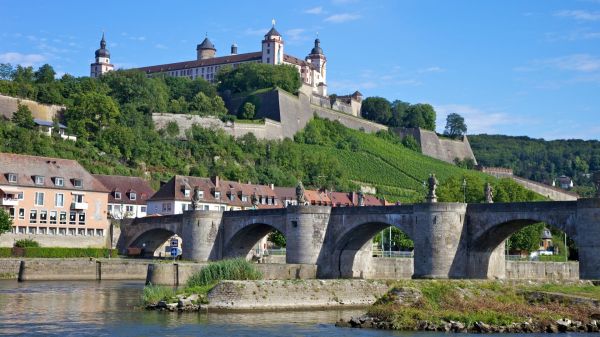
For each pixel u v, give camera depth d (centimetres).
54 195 14638
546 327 6544
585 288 7962
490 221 10675
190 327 6550
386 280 8475
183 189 17025
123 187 17750
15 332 6247
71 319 6994
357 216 11975
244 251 14238
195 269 10706
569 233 9944
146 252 15562
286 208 12850
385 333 6325
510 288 7600
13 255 12788
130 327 6525
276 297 7825
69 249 13600
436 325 6531
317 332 6338
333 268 12300
